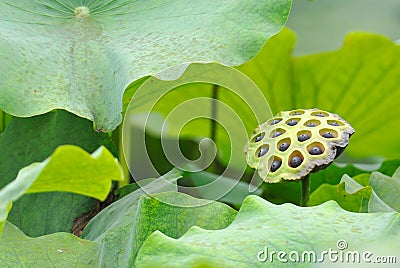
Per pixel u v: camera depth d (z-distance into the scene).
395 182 1.57
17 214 1.55
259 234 1.28
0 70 1.41
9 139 1.59
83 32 1.50
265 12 1.48
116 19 1.52
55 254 1.36
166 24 1.50
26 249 1.36
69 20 1.51
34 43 1.46
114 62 1.46
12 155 1.59
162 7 1.52
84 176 1.12
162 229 1.38
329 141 1.43
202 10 1.50
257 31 1.46
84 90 1.44
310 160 1.42
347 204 1.61
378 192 1.57
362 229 1.29
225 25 1.47
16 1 1.51
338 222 1.30
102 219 1.47
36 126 1.60
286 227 1.29
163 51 1.45
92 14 1.52
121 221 1.42
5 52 1.42
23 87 1.42
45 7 1.52
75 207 1.56
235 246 1.27
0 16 1.48
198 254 1.25
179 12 1.51
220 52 1.45
